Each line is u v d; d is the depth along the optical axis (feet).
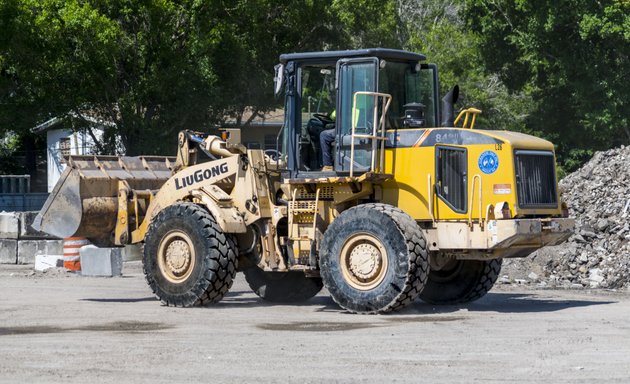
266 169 55.77
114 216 59.88
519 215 49.96
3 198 165.37
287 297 58.80
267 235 55.36
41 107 144.56
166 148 145.48
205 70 140.77
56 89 143.84
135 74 142.82
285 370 31.86
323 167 53.78
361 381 29.81
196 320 46.96
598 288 66.28
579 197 86.74
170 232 54.80
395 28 180.45
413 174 51.39
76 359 34.22
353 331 42.16
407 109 53.11
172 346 37.40
